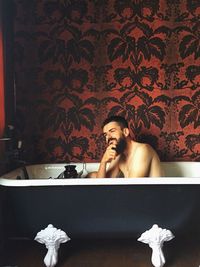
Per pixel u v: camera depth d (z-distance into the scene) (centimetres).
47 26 230
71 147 232
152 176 184
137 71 228
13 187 164
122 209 164
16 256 186
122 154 195
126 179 162
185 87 226
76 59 230
